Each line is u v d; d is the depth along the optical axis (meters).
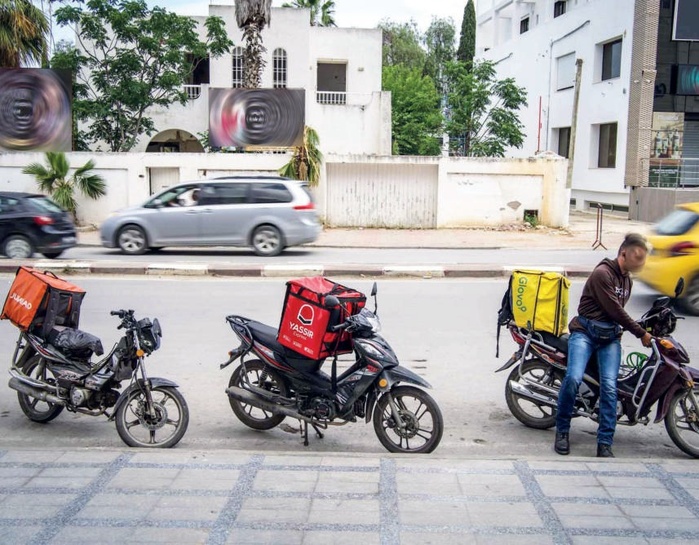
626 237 5.43
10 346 8.59
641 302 11.48
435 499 4.33
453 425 6.31
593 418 5.74
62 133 23.59
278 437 6.06
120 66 26.06
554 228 23.88
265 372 6.00
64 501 4.28
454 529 3.96
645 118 28.16
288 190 16.73
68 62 25.58
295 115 23.41
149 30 26.34
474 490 4.47
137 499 4.31
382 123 30.09
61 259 15.51
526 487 4.53
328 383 5.68
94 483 4.54
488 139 33.56
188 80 31.45
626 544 3.82
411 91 44.53
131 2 26.02
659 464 4.95
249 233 16.62
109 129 27.33
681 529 3.99
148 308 10.77
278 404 5.77
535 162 23.83
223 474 4.69
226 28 30.58
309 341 5.48
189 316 10.25
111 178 23.25
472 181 23.86
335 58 33.59
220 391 7.09
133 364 5.62
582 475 4.73
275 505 4.23
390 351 5.54
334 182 23.92
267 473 4.71
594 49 31.58
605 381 5.46
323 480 4.60
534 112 38.34
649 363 5.63
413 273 14.06
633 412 5.67
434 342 8.99
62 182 22.88
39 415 6.25
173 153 23.08
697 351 8.62
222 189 16.73
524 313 6.06
